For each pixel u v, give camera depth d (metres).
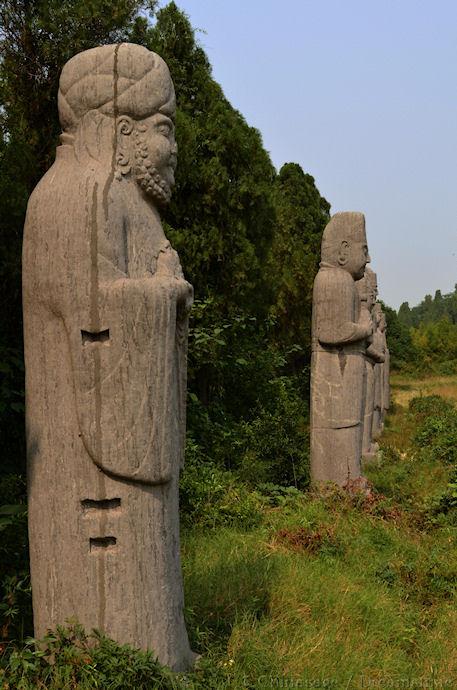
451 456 11.06
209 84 10.56
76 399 3.55
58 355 3.58
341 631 4.70
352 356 8.38
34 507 3.64
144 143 3.79
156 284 3.61
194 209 10.01
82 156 3.73
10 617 4.04
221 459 8.85
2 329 5.33
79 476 3.56
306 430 10.59
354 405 8.38
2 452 5.42
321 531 6.51
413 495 8.87
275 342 16.75
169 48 10.28
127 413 3.54
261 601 4.91
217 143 10.25
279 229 17.86
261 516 7.12
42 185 3.69
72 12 7.16
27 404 3.70
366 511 7.49
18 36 7.16
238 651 4.17
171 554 3.76
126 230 3.66
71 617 3.57
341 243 8.37
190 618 4.32
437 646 4.79
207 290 10.05
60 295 3.54
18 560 4.60
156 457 3.61
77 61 3.79
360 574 5.84
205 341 8.67
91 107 3.74
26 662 3.43
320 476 8.42
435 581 5.69
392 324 41.12
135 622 3.60
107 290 3.52
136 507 3.60
